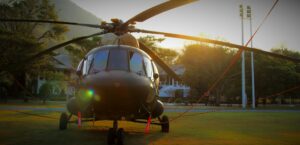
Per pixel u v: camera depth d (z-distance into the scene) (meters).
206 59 43.78
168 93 56.09
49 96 39.78
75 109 8.21
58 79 44.75
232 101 49.91
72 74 43.38
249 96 45.06
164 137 8.72
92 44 39.28
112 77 6.58
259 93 43.62
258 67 42.62
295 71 43.75
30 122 12.75
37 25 52.72
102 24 8.40
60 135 8.90
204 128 11.46
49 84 39.69
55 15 53.69
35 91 48.75
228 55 43.94
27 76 45.97
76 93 8.09
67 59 56.81
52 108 24.05
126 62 7.50
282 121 15.36
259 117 18.28
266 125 13.12
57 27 52.03
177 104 45.22
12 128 10.59
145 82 7.00
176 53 47.50
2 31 37.59
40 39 52.53
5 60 35.34
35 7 52.12
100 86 6.41
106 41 8.77
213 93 45.47
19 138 8.22
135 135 9.16
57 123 12.35
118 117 6.93
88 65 7.84
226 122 14.45
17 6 50.78
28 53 36.66
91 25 8.12
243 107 36.44
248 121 15.16
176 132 10.04
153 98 7.61
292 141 8.29
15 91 45.56
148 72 7.94
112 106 6.53
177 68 54.66
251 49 7.24
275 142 8.09
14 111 19.69
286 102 60.28
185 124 13.15
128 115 6.88
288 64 43.28
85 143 7.44
